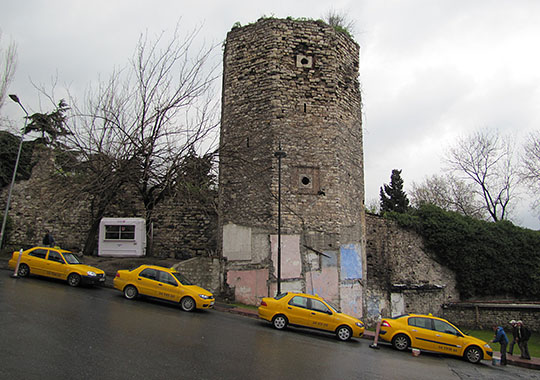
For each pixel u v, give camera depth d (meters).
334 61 18.14
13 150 21.17
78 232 20.52
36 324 7.89
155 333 8.47
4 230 19.78
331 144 17.28
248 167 16.92
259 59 17.73
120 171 15.46
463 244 23.97
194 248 19.89
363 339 12.88
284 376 6.60
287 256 15.78
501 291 23.69
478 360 11.49
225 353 7.60
